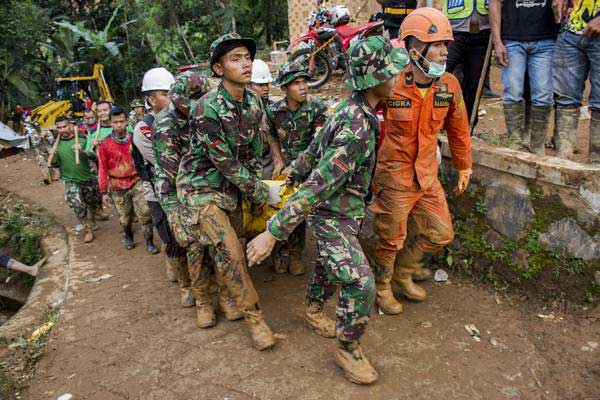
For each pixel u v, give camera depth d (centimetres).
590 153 418
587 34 389
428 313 385
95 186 661
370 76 272
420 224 373
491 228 404
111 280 513
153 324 409
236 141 335
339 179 278
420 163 345
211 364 349
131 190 588
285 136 441
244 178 338
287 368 337
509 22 435
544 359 327
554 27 426
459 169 375
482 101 664
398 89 329
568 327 350
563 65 420
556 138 441
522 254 385
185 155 356
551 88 433
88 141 629
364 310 304
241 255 346
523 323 362
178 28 1631
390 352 344
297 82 410
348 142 276
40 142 946
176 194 381
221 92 321
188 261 383
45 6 1994
